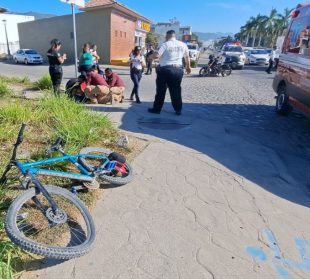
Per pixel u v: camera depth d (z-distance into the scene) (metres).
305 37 7.30
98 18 26.67
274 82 9.19
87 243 2.74
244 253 3.01
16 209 2.68
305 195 4.26
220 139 6.21
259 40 83.00
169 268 2.72
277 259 2.98
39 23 31.69
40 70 21.11
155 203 3.70
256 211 3.74
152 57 7.25
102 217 3.34
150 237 3.10
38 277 2.49
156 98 7.72
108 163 3.96
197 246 3.03
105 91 8.38
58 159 3.64
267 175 4.75
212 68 18.78
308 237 3.36
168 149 5.39
